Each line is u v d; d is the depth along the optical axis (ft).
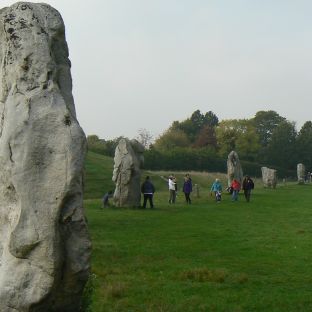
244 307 39.50
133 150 115.03
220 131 400.88
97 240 69.21
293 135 354.74
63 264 26.20
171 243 68.03
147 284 45.47
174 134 427.33
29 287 25.52
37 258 25.62
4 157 26.63
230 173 166.20
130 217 96.12
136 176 113.60
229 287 45.29
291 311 38.73
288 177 328.49
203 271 49.34
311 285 46.50
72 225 26.48
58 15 29.76
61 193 25.88
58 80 29.01
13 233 25.64
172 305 39.22
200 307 38.91
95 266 52.11
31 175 26.08
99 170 184.55
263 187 200.34
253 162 337.93
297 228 84.84
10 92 27.66
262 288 45.19
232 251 63.00
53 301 26.61
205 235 75.77
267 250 63.82
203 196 152.56
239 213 106.93
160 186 196.54
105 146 307.37
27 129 26.45
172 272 50.19
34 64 27.73
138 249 62.90
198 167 284.82
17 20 28.55
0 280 26.05
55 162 26.23
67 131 26.58
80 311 28.66
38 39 28.12
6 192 26.96
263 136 488.44
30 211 25.79
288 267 53.98
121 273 49.62
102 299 40.37
